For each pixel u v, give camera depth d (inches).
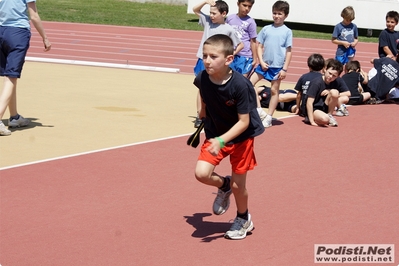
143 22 1085.1
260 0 1075.9
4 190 237.9
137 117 382.0
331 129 373.1
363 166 292.0
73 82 507.8
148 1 1357.0
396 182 267.7
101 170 267.6
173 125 363.6
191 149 308.3
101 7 1235.9
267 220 216.8
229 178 204.2
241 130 186.2
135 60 703.1
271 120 376.5
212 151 181.6
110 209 221.8
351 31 526.6
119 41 866.1
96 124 358.0
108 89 482.0
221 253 187.2
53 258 180.2
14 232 198.7
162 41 884.0
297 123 387.5
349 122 396.5
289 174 273.6
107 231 201.6
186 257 183.3
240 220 200.1
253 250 190.1
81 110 396.5
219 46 181.0
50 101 422.6
